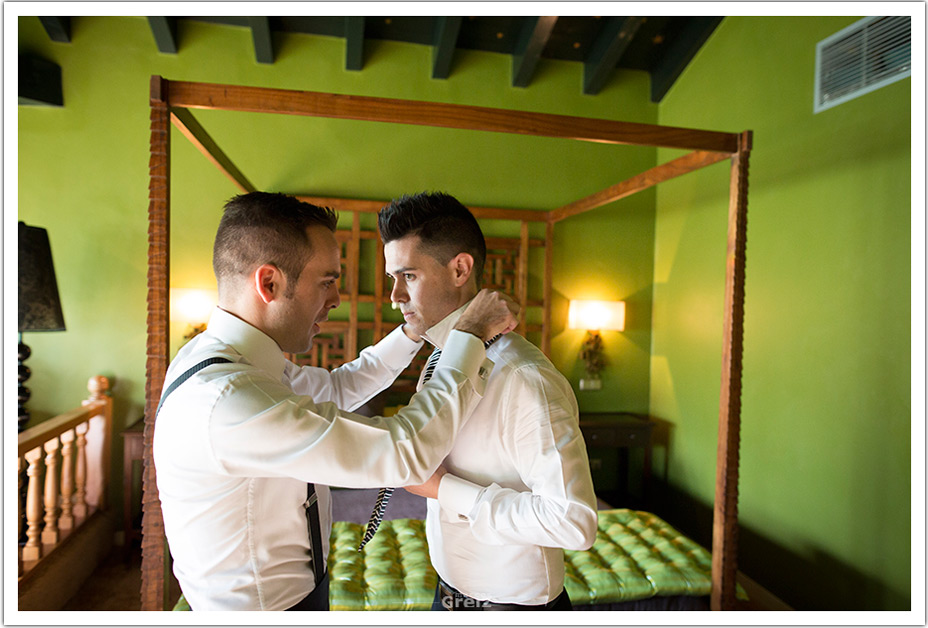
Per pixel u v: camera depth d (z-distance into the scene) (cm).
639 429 400
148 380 150
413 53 401
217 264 99
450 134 411
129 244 364
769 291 321
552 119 187
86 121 358
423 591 211
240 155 381
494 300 99
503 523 92
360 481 83
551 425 95
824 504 280
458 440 104
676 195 417
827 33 285
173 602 265
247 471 85
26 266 293
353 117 170
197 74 370
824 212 283
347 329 391
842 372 271
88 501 340
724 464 208
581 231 434
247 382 86
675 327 417
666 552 249
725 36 367
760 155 331
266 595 91
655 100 438
